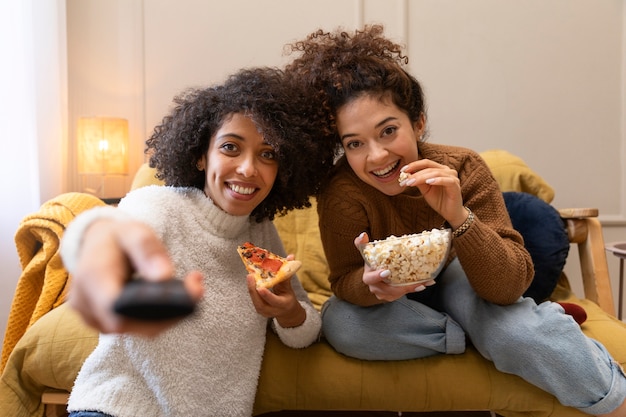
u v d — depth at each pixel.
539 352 0.96
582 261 1.55
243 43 2.20
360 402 1.05
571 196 2.23
